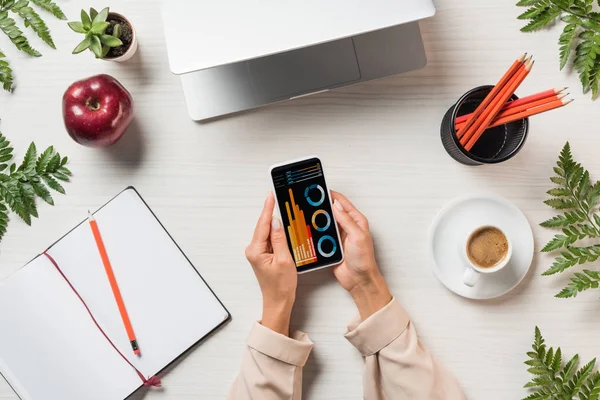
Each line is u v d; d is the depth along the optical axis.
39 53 0.86
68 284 0.84
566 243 0.85
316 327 0.87
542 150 0.89
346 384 0.88
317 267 0.84
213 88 0.85
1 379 0.85
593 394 0.84
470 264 0.81
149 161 0.87
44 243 0.87
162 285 0.86
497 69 0.89
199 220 0.87
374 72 0.86
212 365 0.87
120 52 0.83
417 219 0.88
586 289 0.88
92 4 0.87
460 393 0.84
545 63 0.89
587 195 0.86
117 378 0.84
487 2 0.89
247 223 0.88
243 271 0.87
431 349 0.88
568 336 0.88
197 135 0.88
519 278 0.86
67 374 0.83
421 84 0.88
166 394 0.86
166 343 0.85
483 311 0.88
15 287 0.82
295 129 0.88
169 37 0.69
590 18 0.85
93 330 0.84
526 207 0.89
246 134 0.88
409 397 0.82
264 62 0.85
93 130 0.78
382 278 0.85
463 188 0.89
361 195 0.88
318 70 0.86
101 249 0.84
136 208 0.85
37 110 0.87
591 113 0.89
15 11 0.85
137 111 0.87
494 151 0.86
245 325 0.87
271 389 0.82
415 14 0.70
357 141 0.88
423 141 0.89
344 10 0.70
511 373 0.88
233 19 0.70
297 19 0.70
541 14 0.86
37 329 0.83
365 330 0.83
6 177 0.84
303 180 0.83
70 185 0.87
